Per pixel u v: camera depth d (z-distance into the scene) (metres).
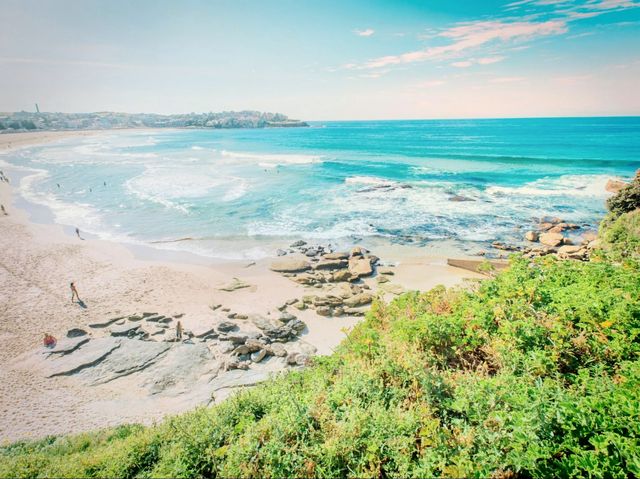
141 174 55.03
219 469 4.98
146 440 6.14
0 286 20.20
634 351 5.53
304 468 4.52
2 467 6.65
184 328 16.62
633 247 15.57
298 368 13.71
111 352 14.76
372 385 5.81
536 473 3.87
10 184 49.50
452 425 4.73
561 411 4.30
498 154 63.69
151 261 24.02
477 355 6.45
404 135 131.25
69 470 5.70
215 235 28.77
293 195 39.88
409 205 35.09
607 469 3.75
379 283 20.59
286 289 20.41
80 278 21.41
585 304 6.39
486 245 25.23
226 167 60.78
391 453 4.46
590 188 38.16
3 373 13.57
